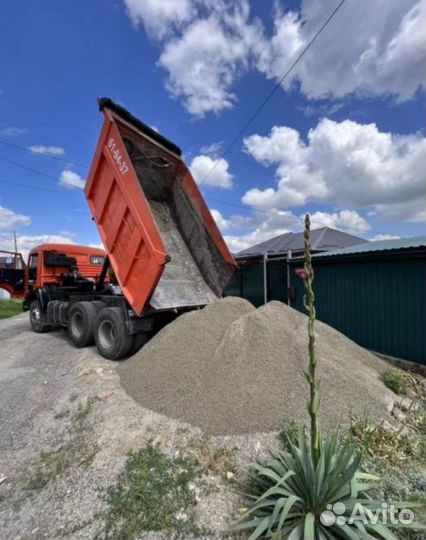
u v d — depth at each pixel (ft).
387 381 12.16
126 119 16.63
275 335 12.17
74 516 6.69
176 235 19.77
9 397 13.04
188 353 12.19
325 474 5.80
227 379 10.61
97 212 17.25
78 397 12.19
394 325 16.67
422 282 15.40
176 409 10.16
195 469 7.80
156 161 18.66
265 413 9.40
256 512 6.27
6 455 9.14
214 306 14.80
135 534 6.14
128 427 9.66
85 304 18.98
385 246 21.49
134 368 13.23
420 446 8.38
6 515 6.88
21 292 34.32
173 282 17.83
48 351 19.48
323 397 9.90
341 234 46.26
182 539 5.97
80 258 27.27
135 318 16.22
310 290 5.41
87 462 8.40
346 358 12.66
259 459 7.94
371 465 7.41
